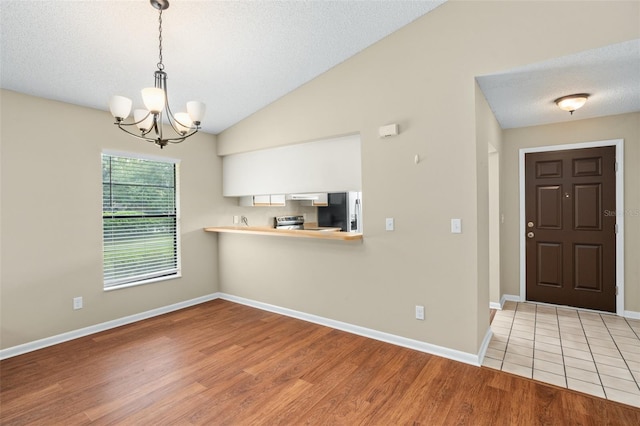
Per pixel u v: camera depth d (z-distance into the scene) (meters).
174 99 3.40
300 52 2.92
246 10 2.33
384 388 2.27
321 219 6.31
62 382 2.36
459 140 2.55
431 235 2.71
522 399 2.12
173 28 2.38
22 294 2.87
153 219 3.85
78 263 3.20
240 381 2.37
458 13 2.53
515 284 4.17
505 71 2.38
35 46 2.34
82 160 3.22
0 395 2.21
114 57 2.60
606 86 2.69
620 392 2.17
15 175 2.83
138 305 3.65
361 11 2.51
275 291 3.89
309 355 2.76
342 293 3.29
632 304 3.52
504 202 4.19
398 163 2.85
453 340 2.65
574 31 2.12
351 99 3.11
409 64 2.77
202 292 4.32
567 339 3.00
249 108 3.82
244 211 4.85
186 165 4.10
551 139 3.86
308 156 3.59
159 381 2.38
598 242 3.69
